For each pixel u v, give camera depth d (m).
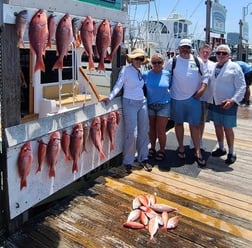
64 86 5.75
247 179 4.24
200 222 3.18
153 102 4.48
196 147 4.68
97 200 3.52
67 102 5.39
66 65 5.73
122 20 4.04
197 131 4.60
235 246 2.82
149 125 4.64
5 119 2.64
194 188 3.93
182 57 4.38
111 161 4.49
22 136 2.76
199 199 3.65
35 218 3.13
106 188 3.83
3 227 2.85
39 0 2.71
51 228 2.98
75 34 3.14
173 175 4.28
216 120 4.81
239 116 8.27
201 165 4.60
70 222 3.08
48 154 3.07
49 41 2.79
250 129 6.91
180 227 3.08
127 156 4.41
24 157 2.78
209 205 3.53
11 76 2.63
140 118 4.37
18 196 2.83
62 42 2.88
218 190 3.90
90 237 2.87
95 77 7.69
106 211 3.30
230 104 4.45
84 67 7.32
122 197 3.61
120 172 4.32
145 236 2.91
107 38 3.50
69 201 3.47
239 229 3.08
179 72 4.38
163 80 4.43
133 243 2.81
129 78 4.16
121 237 2.88
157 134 4.71
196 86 4.39
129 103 4.23
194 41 13.03
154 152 4.86
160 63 4.36
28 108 5.08
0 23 2.49
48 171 3.13
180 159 4.83
